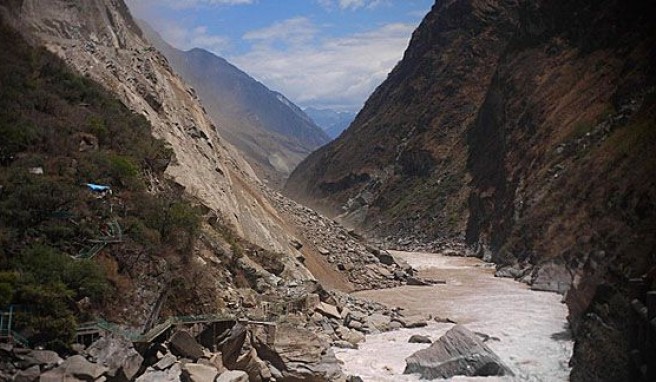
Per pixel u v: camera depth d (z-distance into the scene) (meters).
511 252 52.12
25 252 18.36
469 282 46.41
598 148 47.06
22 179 20.27
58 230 19.69
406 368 24.34
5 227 18.81
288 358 22.31
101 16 37.56
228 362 21.31
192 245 23.89
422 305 37.44
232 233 31.42
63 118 24.94
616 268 23.11
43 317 17.02
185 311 21.86
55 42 32.62
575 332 26.41
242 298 24.98
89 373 16.09
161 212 23.33
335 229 50.81
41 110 24.86
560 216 45.84
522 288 43.06
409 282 45.69
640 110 45.66
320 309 29.70
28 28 31.45
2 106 22.94
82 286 18.42
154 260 21.34
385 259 49.06
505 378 23.16
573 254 38.53
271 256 31.83
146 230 21.92
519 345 27.33
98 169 22.98
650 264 21.22
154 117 33.97
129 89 33.94
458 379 23.27
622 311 20.16
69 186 21.03
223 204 33.69
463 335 24.50
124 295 19.62
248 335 22.36
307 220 49.66
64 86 27.72
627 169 38.06
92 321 18.14
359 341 28.55
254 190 44.84
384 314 34.00
